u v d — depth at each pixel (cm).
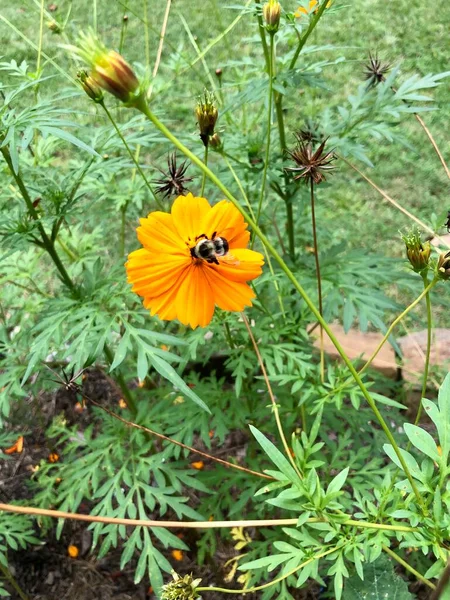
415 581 31
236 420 29
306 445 19
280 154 29
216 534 35
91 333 24
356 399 22
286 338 29
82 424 41
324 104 62
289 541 28
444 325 44
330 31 73
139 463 29
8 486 38
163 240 18
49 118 21
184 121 60
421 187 56
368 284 30
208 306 20
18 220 26
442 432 17
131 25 73
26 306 33
